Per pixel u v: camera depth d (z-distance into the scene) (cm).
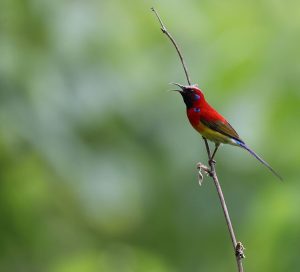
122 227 1451
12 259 1330
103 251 1457
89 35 1261
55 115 1213
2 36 1228
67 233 1418
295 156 1256
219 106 1261
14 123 1191
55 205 1344
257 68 1260
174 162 1309
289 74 1246
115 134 1260
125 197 1252
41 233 1348
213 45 1330
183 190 1324
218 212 1341
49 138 1205
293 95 1235
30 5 1246
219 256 1423
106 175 1241
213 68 1293
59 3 1258
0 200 1310
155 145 1299
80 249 1437
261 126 1233
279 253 1236
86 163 1229
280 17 1326
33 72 1220
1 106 1195
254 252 1265
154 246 1451
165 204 1341
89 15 1267
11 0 1245
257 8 1348
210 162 1094
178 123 1312
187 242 1417
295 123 1234
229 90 1265
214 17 1363
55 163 1207
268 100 1238
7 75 1202
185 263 1438
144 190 1287
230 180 1332
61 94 1222
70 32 1250
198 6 1371
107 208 1239
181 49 1341
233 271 1428
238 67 1272
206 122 1247
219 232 1376
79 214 1389
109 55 1273
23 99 1202
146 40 1335
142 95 1302
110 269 1457
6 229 1323
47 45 1241
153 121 1302
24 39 1239
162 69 1330
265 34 1296
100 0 1291
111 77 1263
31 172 1274
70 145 1218
